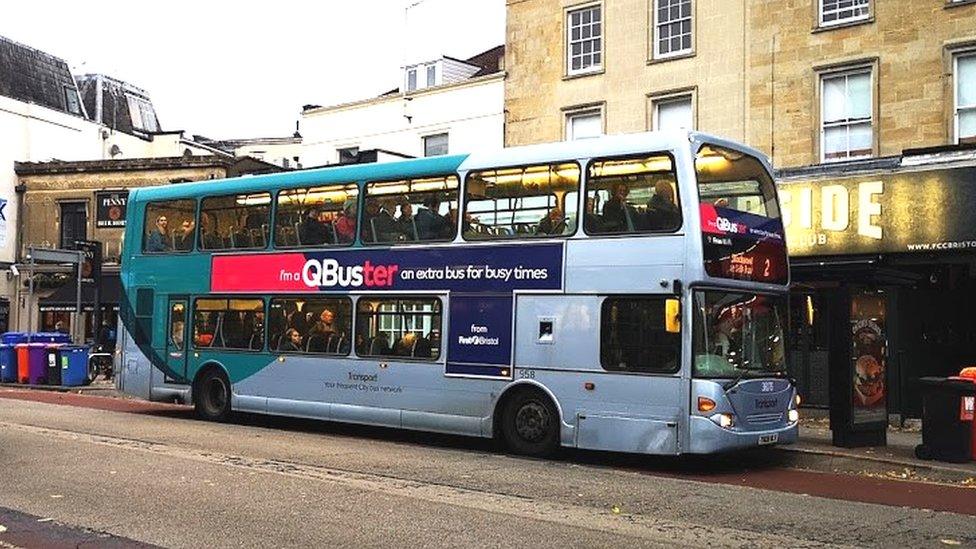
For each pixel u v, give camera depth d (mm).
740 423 11875
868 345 13859
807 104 19828
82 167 33250
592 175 12688
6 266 33594
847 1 19578
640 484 10922
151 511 8805
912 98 18562
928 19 18469
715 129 21062
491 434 13258
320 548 7445
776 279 12945
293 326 15805
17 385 25234
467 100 25406
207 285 17141
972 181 16156
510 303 13219
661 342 11875
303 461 12094
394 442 14641
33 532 7922
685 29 21781
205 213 17359
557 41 23750
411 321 14328
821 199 17875
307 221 15820
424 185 14438
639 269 12086
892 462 12266
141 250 18266
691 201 11766
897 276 13836
